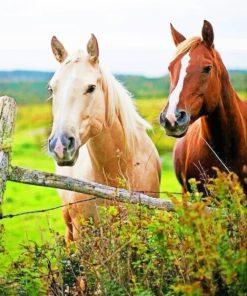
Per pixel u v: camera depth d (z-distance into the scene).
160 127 5.66
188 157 6.32
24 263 4.06
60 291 4.05
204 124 5.98
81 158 5.92
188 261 3.70
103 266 3.93
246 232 3.67
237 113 5.97
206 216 3.43
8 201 15.03
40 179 4.09
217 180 3.58
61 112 4.86
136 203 4.15
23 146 29.45
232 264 3.31
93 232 4.29
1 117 4.09
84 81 4.99
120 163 5.60
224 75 5.79
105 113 5.34
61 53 5.33
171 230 3.73
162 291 3.84
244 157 6.08
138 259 4.00
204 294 3.38
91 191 4.14
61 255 4.18
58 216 12.42
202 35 5.61
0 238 4.06
